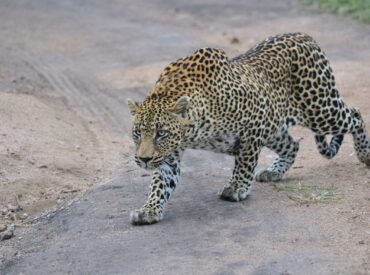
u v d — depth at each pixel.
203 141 11.88
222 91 11.72
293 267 10.02
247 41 26.06
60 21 31.16
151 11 32.44
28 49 26.58
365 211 11.64
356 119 13.31
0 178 14.39
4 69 23.50
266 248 10.61
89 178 14.73
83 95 20.78
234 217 11.70
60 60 24.92
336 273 9.80
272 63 12.64
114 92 21.00
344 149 14.91
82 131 17.56
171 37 27.30
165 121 11.18
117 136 17.34
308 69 12.78
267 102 12.28
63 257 11.09
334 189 12.60
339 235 10.87
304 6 30.17
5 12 33.28
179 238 11.14
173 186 12.06
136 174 14.23
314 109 12.89
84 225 12.06
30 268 10.98
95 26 29.92
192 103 11.43
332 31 26.06
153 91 11.59
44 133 16.66
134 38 27.47
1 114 17.33
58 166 15.01
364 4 28.08
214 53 11.86
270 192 12.65
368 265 9.98
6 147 15.52
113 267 10.53
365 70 20.95
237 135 12.02
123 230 11.63
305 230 11.07
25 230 12.65
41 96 20.44
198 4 32.59
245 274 9.97
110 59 24.70
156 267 10.36
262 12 30.03
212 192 12.88
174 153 11.83
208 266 10.25
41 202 13.62
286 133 13.15
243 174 12.27
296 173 13.80
